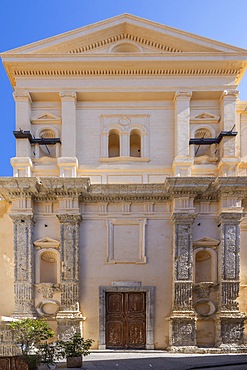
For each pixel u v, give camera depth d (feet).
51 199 81.71
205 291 78.74
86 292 79.36
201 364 59.82
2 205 83.30
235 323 76.07
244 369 56.49
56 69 83.92
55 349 59.52
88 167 84.02
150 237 81.66
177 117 83.92
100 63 83.35
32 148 84.74
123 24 84.28
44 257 81.71
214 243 80.38
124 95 85.46
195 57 83.20
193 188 78.28
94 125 86.02
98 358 67.31
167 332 78.38
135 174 84.43
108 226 81.61
